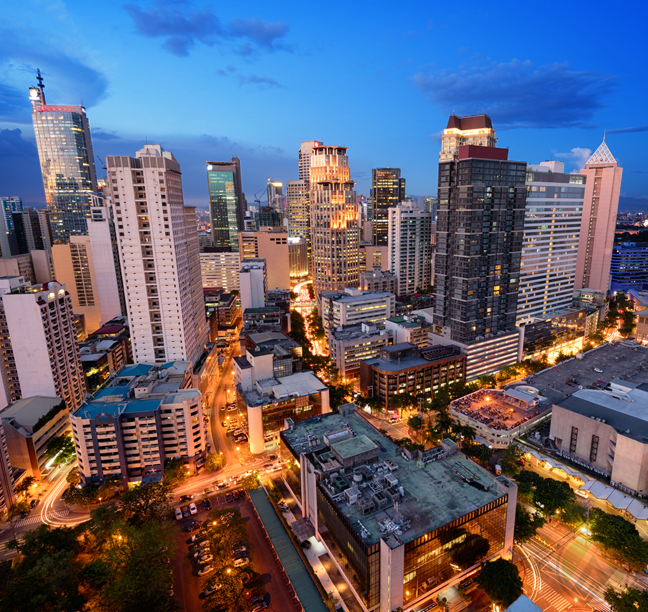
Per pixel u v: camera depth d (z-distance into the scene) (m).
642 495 143.62
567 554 123.56
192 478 165.25
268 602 110.94
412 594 101.56
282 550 124.56
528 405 193.75
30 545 119.88
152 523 119.19
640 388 184.75
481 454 161.12
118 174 198.38
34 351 189.62
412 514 106.25
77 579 113.12
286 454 148.12
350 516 105.50
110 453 156.38
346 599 107.94
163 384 186.25
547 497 136.00
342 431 142.00
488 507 110.00
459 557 108.00
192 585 117.38
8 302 183.75
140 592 106.19
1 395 198.12
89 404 161.75
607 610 105.38
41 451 172.50
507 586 102.94
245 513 144.88
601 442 158.00
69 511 151.38
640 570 114.69
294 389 188.62
